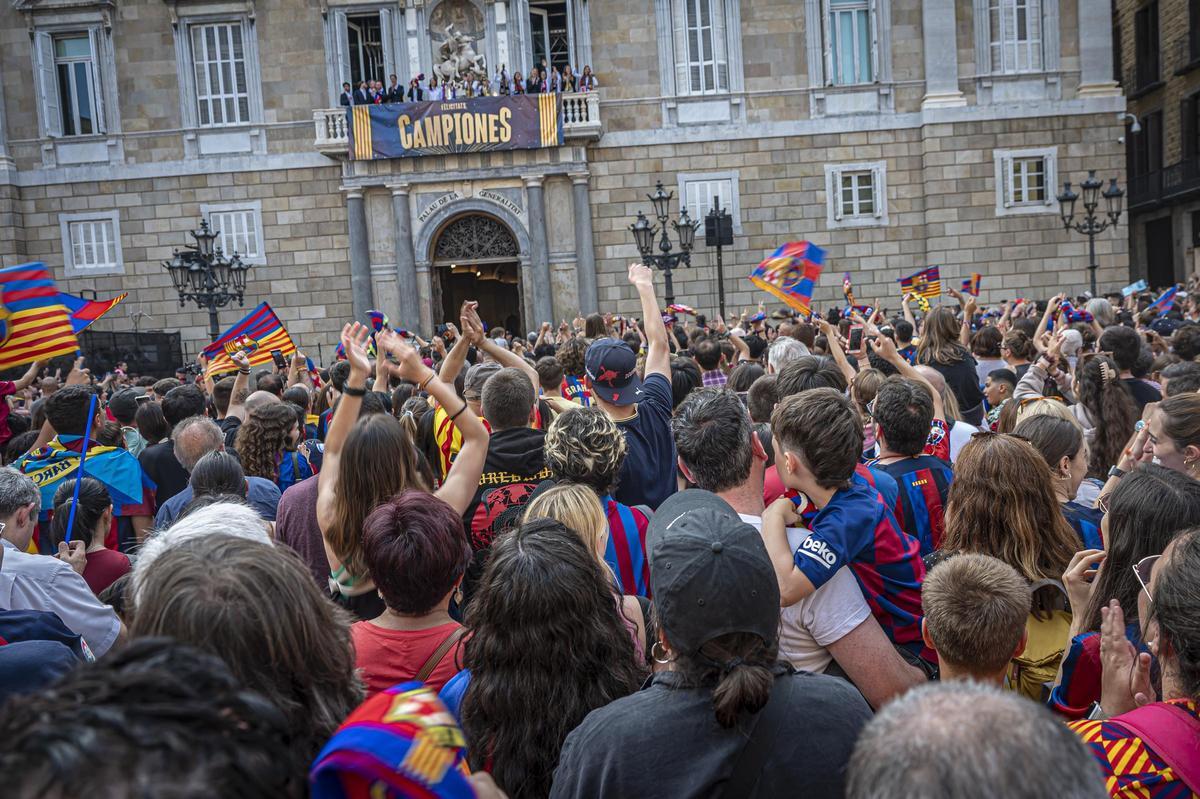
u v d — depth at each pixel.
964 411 8.03
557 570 2.79
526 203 25.55
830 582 3.36
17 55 25.77
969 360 8.11
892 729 1.41
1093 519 4.23
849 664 3.32
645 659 3.40
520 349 14.22
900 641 3.48
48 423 7.38
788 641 3.41
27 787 1.09
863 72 25.94
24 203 26.11
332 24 25.53
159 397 9.97
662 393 5.23
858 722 2.31
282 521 4.69
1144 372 7.15
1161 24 31.77
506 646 2.75
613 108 25.89
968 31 25.44
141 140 26.03
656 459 5.06
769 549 3.38
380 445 3.73
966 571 2.90
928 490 4.47
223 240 26.23
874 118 25.78
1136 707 2.51
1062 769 1.33
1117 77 35.25
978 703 1.41
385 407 6.46
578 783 2.29
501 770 2.75
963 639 2.80
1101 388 6.15
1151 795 2.15
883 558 3.42
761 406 5.86
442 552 3.12
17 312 5.43
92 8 25.52
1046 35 25.33
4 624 3.44
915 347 10.99
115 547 6.52
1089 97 25.31
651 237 20.94
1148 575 2.87
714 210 20.12
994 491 3.65
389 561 3.09
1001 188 25.52
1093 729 2.31
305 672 2.12
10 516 4.40
